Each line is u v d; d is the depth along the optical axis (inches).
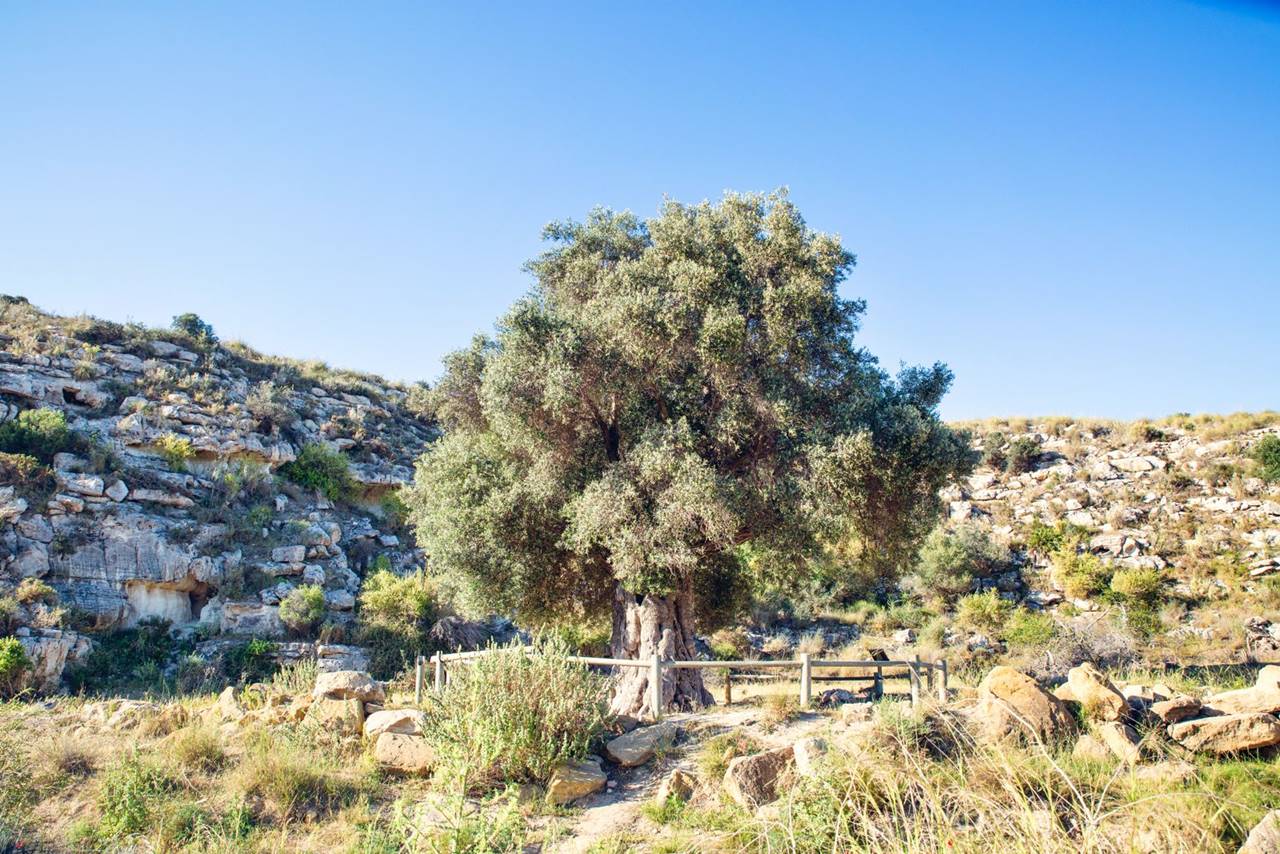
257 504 1273.4
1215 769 275.1
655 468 537.0
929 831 213.5
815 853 233.5
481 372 684.1
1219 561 1198.9
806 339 596.1
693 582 653.3
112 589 998.4
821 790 259.3
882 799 254.8
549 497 613.0
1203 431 1531.7
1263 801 247.9
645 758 374.3
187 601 1075.9
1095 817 202.4
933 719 324.2
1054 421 1705.2
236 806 312.3
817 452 527.2
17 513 979.3
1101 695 321.4
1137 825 213.6
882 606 1337.4
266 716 410.3
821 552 629.9
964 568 1307.8
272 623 1069.1
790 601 1307.8
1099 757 293.0
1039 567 1307.8
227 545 1146.7
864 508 583.8
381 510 1485.0
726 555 692.1
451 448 671.8
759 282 603.8
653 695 438.6
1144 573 1184.2
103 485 1083.3
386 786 354.0
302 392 1654.8
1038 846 197.0
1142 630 1043.9
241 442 1322.6
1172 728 303.3
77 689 861.2
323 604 1098.1
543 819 324.2
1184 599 1156.5
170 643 999.6
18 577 933.8
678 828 299.9
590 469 604.1
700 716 431.2
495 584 641.6
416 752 366.0
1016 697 325.4
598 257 682.2
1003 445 1646.2
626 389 585.9
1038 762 267.7
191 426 1289.4
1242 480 1348.4
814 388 602.2
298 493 1362.0
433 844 248.2
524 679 373.7
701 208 631.8
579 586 693.9
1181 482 1398.9
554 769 353.7
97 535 1026.1
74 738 387.2
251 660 989.2
